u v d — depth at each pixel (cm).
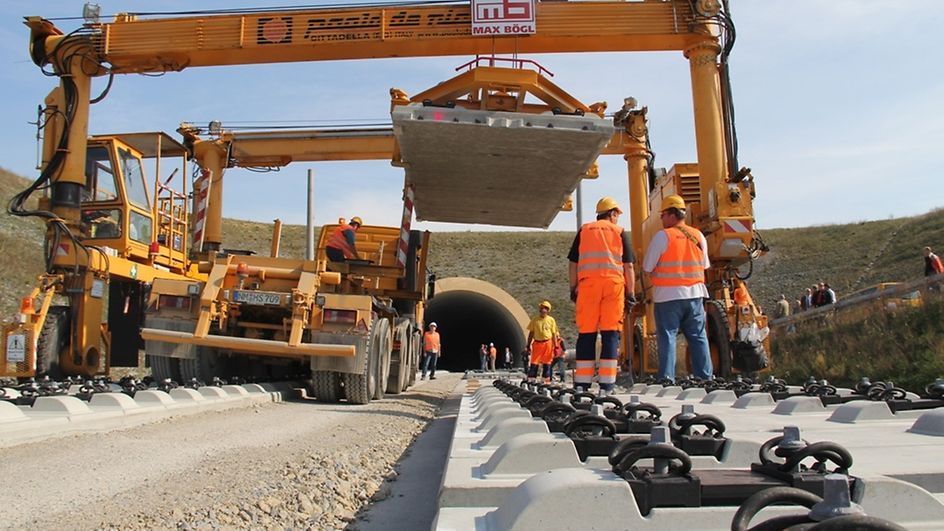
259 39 1410
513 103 1220
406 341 1577
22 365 1178
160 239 1488
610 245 759
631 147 1856
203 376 1171
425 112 1125
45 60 1392
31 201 4119
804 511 187
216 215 2005
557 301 5434
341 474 484
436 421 943
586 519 179
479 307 4222
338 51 1424
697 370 867
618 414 404
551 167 1318
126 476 449
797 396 539
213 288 1148
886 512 190
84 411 655
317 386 1151
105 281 1295
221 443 605
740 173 1257
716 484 200
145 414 723
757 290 5172
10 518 345
